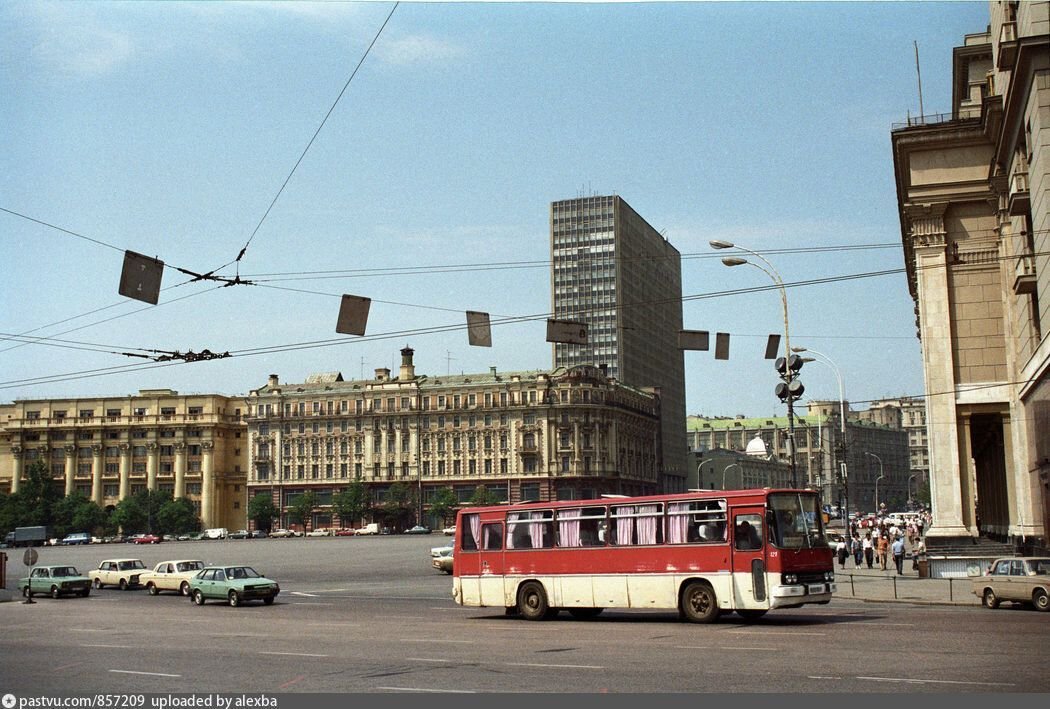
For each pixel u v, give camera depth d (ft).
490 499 454.40
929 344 156.56
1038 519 135.13
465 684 48.62
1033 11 115.55
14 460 523.29
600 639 70.03
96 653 67.10
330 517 483.92
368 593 151.12
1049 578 93.25
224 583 130.11
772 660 54.85
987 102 141.28
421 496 472.85
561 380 465.88
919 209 158.40
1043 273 117.60
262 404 503.61
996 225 155.74
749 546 81.10
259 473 500.33
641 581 86.38
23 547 420.36
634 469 507.30
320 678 52.06
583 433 462.60
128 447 519.60
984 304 155.53
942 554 148.25
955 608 99.14
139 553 308.19
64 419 526.98
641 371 609.01
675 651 60.64
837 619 83.82
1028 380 135.03
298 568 231.71
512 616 98.68
